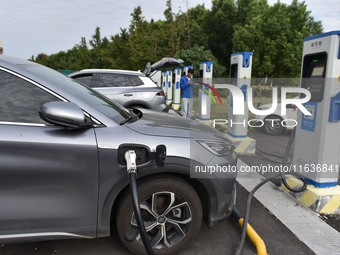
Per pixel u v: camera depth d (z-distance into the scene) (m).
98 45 41.38
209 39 40.12
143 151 2.08
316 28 37.44
